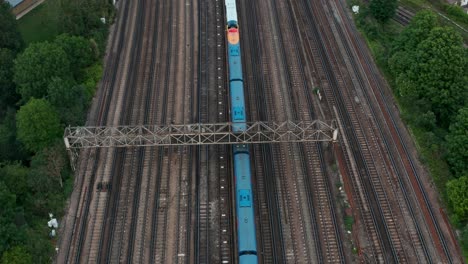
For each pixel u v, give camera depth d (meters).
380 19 132.12
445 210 90.25
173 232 86.75
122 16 134.50
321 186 93.94
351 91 113.62
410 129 104.50
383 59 117.69
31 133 92.06
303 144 101.25
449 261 83.31
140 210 90.06
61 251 84.44
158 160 98.38
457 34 104.88
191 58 121.50
